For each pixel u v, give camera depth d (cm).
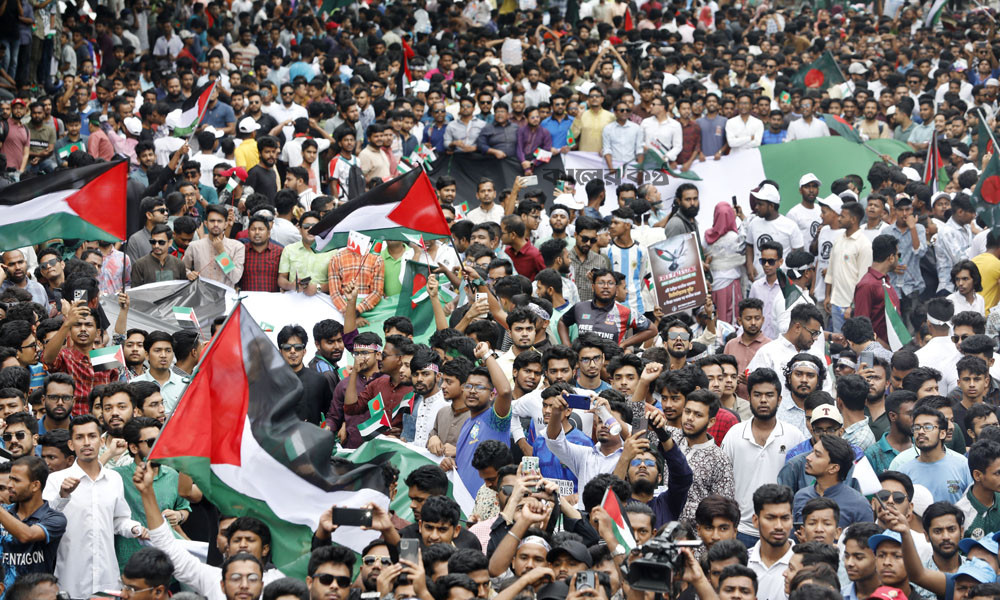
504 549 1684
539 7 6725
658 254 3169
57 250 3203
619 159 4456
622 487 1884
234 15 6209
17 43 4944
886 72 5775
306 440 1839
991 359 2695
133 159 4488
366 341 2523
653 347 2792
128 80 5175
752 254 3762
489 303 2769
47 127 4416
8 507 1916
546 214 4178
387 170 4169
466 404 2241
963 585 1734
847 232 3528
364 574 1711
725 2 7356
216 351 1830
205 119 4641
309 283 3188
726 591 1609
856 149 4544
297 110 4812
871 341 2792
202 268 3250
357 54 5928
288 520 1822
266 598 1559
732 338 3009
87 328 2569
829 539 1864
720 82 5366
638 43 5869
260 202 3547
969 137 4875
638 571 1499
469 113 4475
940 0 6631
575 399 2083
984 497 2117
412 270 3183
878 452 2333
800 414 2512
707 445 2150
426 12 6544
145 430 2073
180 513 2094
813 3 7425
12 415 2088
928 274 3612
